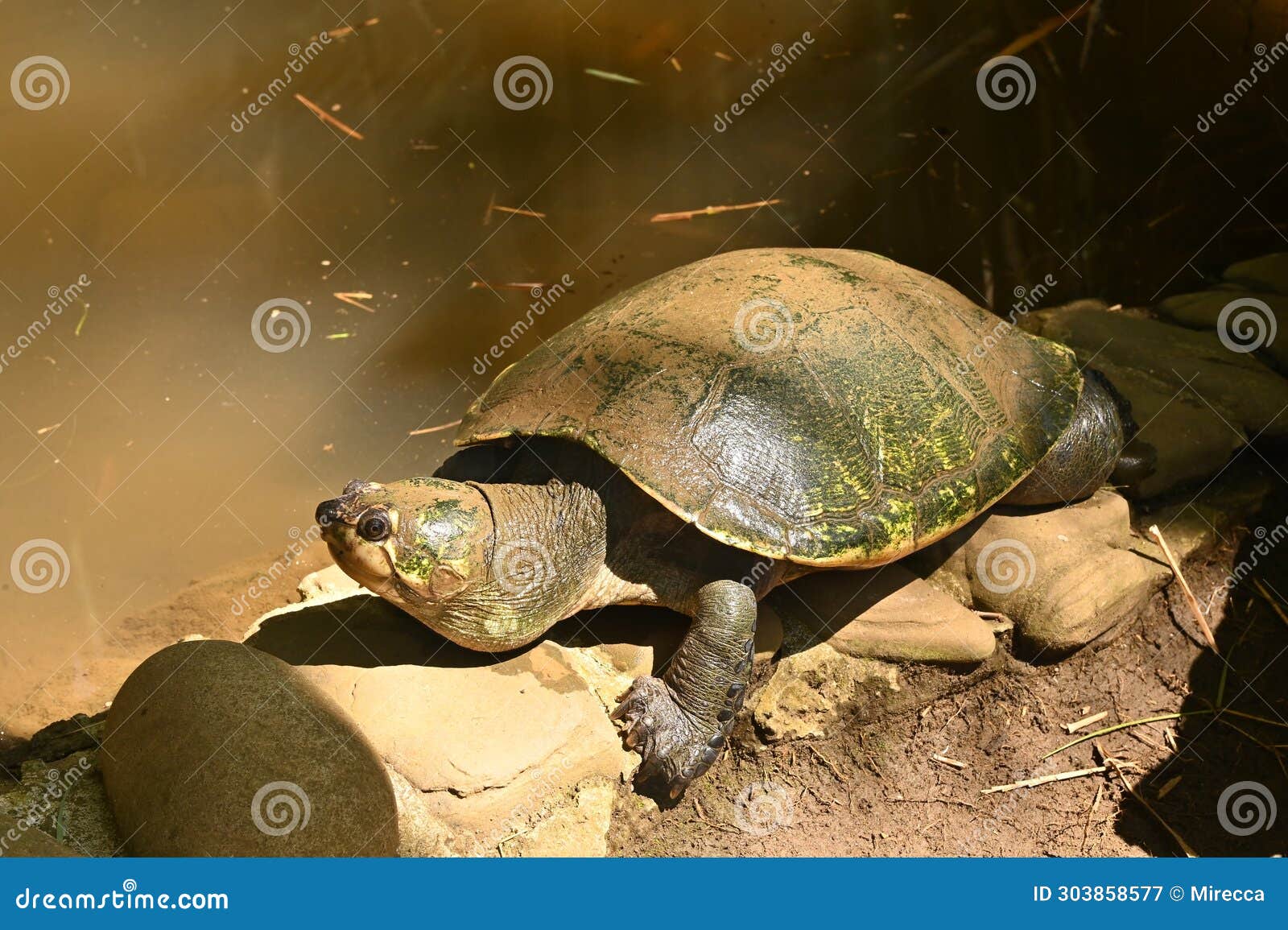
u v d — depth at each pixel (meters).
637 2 3.24
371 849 1.57
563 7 3.21
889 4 3.17
